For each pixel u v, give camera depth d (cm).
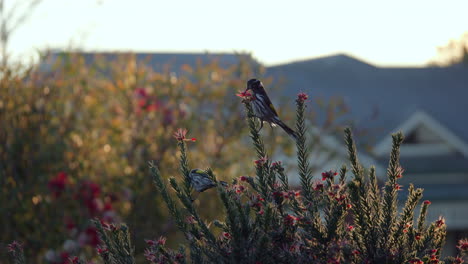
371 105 3888
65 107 1523
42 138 1476
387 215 654
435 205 3388
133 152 1537
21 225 1412
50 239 1402
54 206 1427
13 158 1438
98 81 1600
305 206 656
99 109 1557
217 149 1608
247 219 615
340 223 636
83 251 1399
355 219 638
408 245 655
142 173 1490
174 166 1527
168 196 684
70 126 1516
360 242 641
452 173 3616
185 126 1574
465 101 4341
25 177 1440
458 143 3759
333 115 2127
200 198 1456
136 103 1565
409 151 3800
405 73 4622
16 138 1438
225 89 1667
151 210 1434
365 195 649
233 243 608
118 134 1527
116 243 680
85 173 1476
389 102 4066
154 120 1569
